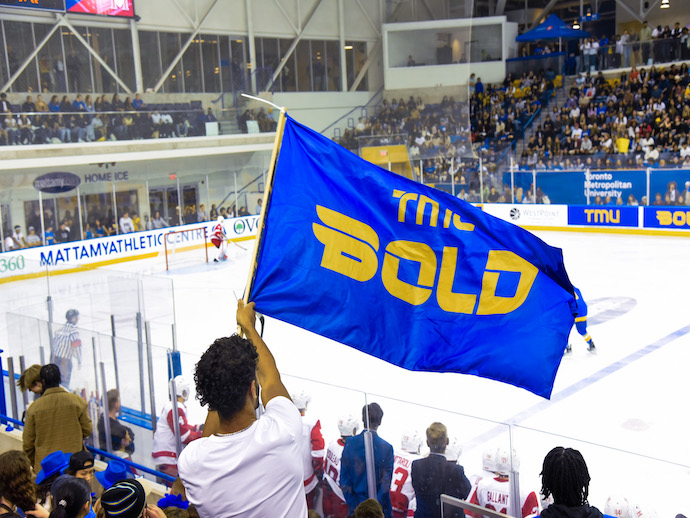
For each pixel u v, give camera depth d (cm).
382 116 2991
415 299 386
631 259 1878
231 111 2692
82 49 2445
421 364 385
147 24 2614
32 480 414
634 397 945
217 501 206
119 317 907
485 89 3612
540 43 3850
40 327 726
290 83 2984
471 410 926
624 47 3195
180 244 2427
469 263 384
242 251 2367
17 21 2277
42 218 2117
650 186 2250
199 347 1256
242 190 2764
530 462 417
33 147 2097
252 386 215
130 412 623
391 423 467
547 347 378
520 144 3272
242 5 2844
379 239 389
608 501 392
